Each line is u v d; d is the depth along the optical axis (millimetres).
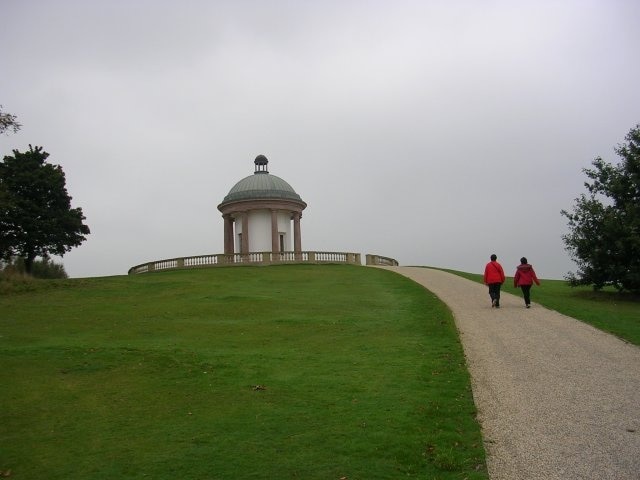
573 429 12570
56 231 62062
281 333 24109
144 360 19438
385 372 17547
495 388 15578
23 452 12641
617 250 33656
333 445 12406
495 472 10914
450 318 25547
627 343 20188
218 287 38656
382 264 62969
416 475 11109
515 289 36219
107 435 13445
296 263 58031
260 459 11906
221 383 16922
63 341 22719
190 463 11859
